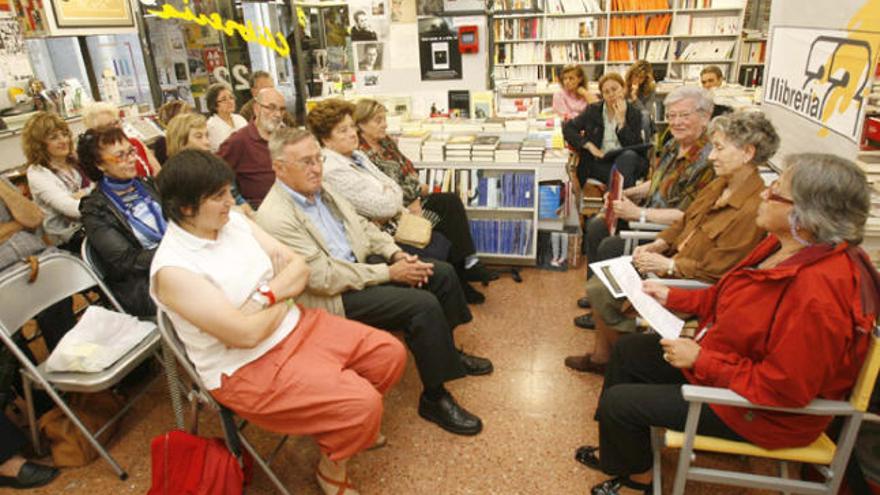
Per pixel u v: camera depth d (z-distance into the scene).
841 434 1.38
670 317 1.81
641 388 1.60
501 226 3.55
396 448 2.12
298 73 6.23
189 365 1.67
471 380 2.51
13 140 3.66
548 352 2.71
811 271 1.29
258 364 1.65
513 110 4.48
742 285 1.50
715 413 1.47
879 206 1.74
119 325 2.10
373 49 4.17
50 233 2.93
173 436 1.68
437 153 3.51
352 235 2.34
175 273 1.51
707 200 2.16
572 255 3.65
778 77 2.58
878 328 1.29
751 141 1.86
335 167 2.56
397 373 1.91
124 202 2.33
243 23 5.47
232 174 1.59
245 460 1.95
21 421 2.30
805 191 1.27
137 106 4.90
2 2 3.71
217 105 4.14
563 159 3.41
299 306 1.94
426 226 2.75
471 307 3.19
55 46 4.62
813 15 2.23
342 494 1.85
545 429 2.18
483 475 1.97
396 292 2.16
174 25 5.14
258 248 1.75
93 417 2.18
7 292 1.93
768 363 1.33
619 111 3.98
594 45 7.62
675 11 7.21
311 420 1.65
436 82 4.19
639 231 2.60
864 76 1.84
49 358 1.94
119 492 1.96
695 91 2.35
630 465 1.69
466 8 3.97
